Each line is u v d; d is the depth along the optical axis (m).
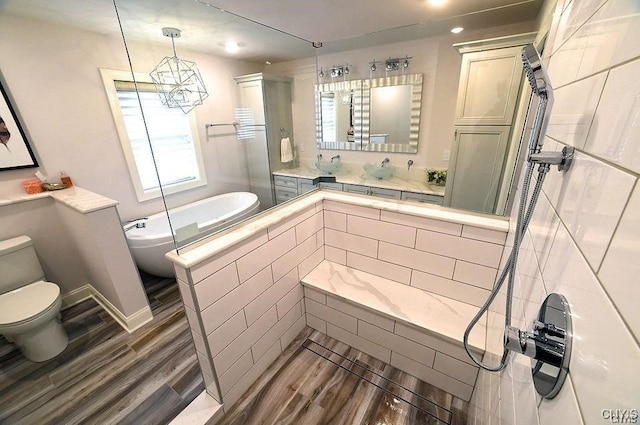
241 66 2.23
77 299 2.28
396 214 1.54
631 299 0.26
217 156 2.16
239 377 1.42
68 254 2.19
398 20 1.95
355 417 1.34
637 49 0.32
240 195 2.21
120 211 2.47
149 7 1.38
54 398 1.48
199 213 1.68
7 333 1.52
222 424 1.33
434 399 1.40
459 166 1.78
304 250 1.73
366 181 2.11
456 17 1.62
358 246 1.77
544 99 0.55
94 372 1.63
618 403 0.26
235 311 1.32
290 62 2.38
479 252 1.35
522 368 0.61
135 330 1.96
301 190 2.13
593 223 0.38
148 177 2.60
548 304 0.51
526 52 0.57
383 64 2.32
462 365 1.32
